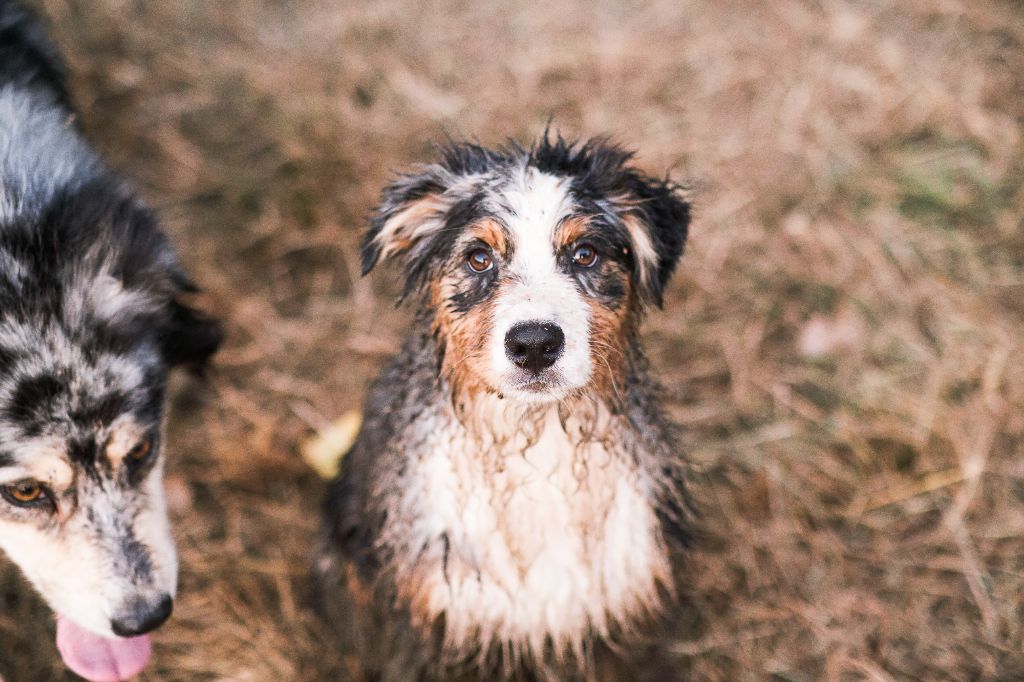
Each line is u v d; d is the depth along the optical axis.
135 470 0.97
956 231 1.32
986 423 1.17
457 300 0.89
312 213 1.35
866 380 1.22
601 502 0.95
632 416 0.95
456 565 0.95
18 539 0.95
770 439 1.19
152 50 1.48
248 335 1.27
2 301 0.91
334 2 1.54
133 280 0.99
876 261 1.30
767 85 1.46
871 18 1.52
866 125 1.42
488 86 1.47
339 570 1.05
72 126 1.14
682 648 1.07
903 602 1.08
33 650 1.06
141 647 1.01
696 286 1.29
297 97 1.44
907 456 1.17
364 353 1.26
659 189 0.92
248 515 1.15
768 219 1.34
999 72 1.46
